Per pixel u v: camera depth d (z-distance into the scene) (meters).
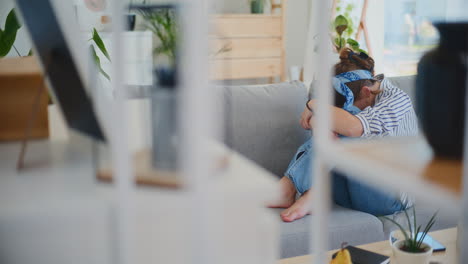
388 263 1.48
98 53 2.84
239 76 4.92
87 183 0.87
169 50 0.78
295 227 1.83
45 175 0.92
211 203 0.75
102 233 0.82
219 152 0.88
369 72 2.16
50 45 0.88
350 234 1.86
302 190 2.00
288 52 5.25
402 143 0.74
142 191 0.79
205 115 0.71
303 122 2.08
